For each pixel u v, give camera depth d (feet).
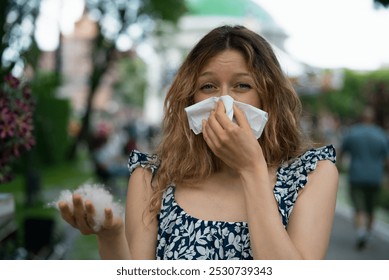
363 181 38.11
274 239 7.73
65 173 84.07
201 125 8.64
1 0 21.02
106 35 99.55
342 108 163.84
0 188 49.49
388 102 70.74
